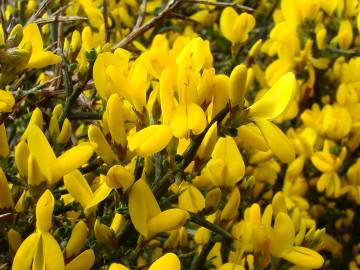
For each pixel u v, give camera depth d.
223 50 0.35
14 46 0.15
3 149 0.14
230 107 0.14
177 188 0.17
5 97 0.14
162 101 0.13
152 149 0.13
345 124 0.27
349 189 0.28
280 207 0.18
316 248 0.17
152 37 0.31
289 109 0.29
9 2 0.29
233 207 0.17
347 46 0.30
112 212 0.18
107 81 0.15
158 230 0.13
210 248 0.17
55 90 0.19
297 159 0.28
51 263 0.12
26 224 0.14
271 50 0.31
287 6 0.29
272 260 0.16
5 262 0.15
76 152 0.13
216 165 0.16
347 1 0.33
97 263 0.14
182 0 0.22
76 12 0.27
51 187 0.13
